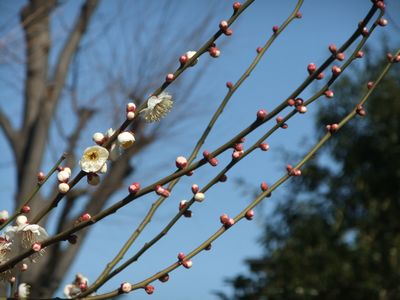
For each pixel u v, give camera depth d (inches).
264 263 384.5
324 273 369.4
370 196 389.7
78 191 338.0
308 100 102.7
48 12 337.1
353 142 399.5
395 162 388.5
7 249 98.6
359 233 382.0
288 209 395.9
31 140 355.3
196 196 100.0
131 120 97.0
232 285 380.2
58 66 359.9
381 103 395.9
